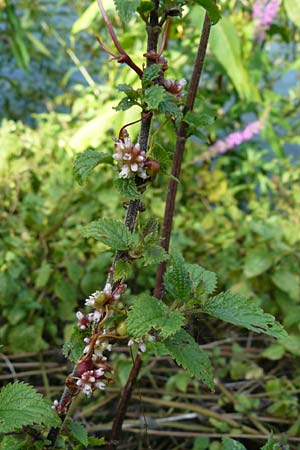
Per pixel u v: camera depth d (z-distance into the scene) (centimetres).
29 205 41
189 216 44
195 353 17
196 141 48
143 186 17
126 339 20
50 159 45
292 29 54
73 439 19
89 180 42
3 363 35
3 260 37
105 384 17
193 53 44
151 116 17
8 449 18
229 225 43
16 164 43
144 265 16
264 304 37
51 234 40
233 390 34
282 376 35
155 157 18
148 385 34
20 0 59
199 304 17
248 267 37
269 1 44
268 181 49
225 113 53
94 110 45
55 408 18
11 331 35
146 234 17
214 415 31
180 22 31
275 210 46
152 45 17
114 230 17
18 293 35
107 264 37
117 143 16
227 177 53
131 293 38
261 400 33
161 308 16
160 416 32
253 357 36
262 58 50
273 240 39
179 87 17
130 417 32
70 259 38
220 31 33
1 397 17
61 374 35
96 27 53
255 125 45
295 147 63
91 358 17
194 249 40
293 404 32
